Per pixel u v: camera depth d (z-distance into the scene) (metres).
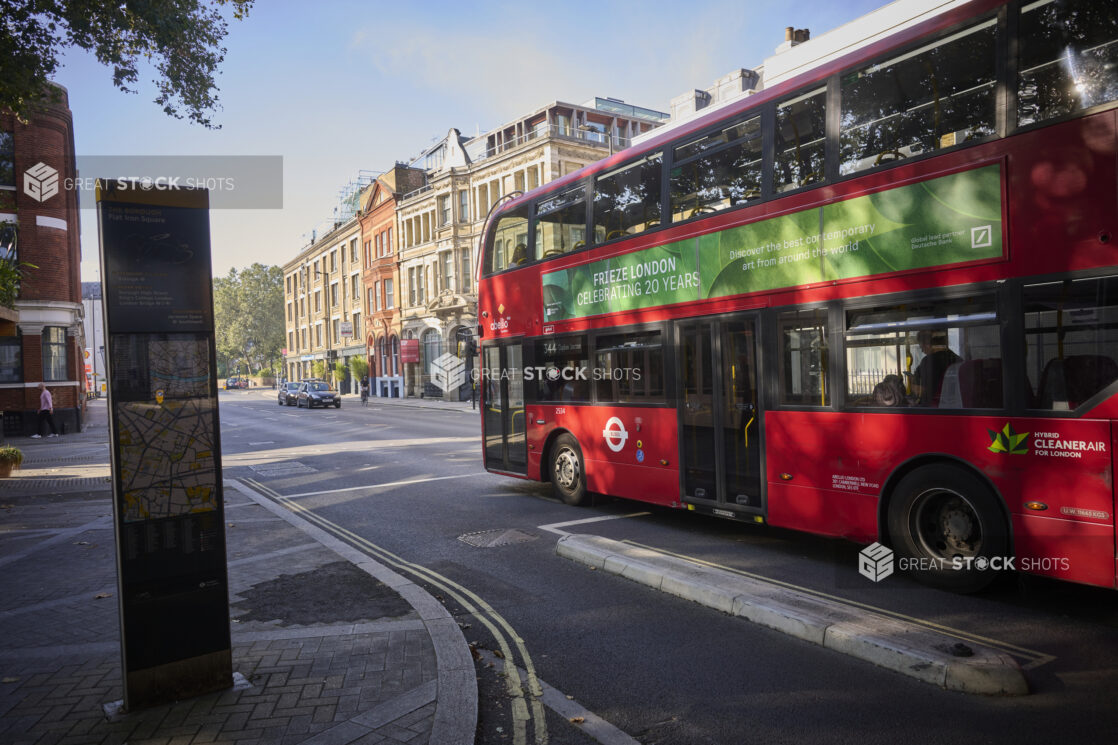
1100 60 4.79
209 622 4.05
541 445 10.76
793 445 6.84
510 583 6.54
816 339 6.63
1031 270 5.06
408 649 4.71
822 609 5.16
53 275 26.06
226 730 3.61
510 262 11.51
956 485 5.54
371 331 54.72
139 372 3.85
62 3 8.87
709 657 4.67
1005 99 5.23
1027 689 3.98
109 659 4.65
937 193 5.63
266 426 29.11
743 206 7.34
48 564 7.28
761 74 26.58
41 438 24.69
